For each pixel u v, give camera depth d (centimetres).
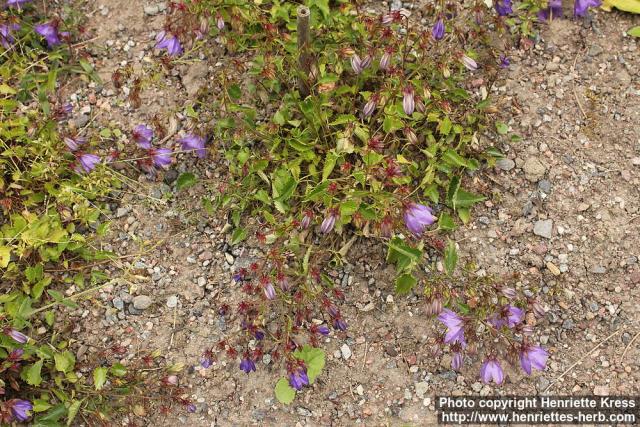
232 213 128
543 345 123
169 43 125
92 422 121
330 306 120
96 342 124
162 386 121
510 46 136
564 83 134
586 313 124
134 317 125
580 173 129
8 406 116
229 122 127
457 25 137
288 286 121
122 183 131
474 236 127
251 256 127
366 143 122
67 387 122
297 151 128
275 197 125
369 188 125
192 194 130
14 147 129
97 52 139
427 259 125
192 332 124
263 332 121
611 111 132
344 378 122
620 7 137
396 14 123
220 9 129
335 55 127
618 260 126
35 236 124
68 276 127
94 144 130
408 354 123
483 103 128
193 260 127
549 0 135
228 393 122
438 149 128
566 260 126
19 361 121
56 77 136
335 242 126
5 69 134
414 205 113
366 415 121
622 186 128
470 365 122
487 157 128
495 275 125
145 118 134
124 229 129
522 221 127
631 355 122
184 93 135
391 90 121
